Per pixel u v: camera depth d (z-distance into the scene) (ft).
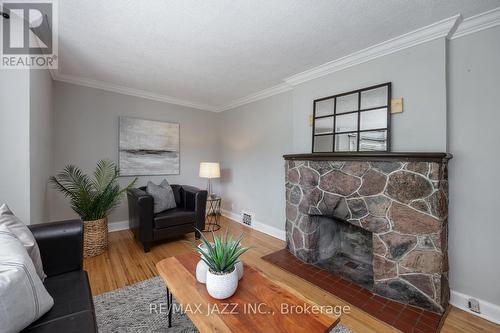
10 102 5.36
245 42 6.64
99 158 10.45
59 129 9.42
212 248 4.06
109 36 6.30
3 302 2.72
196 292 3.95
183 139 13.24
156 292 6.15
